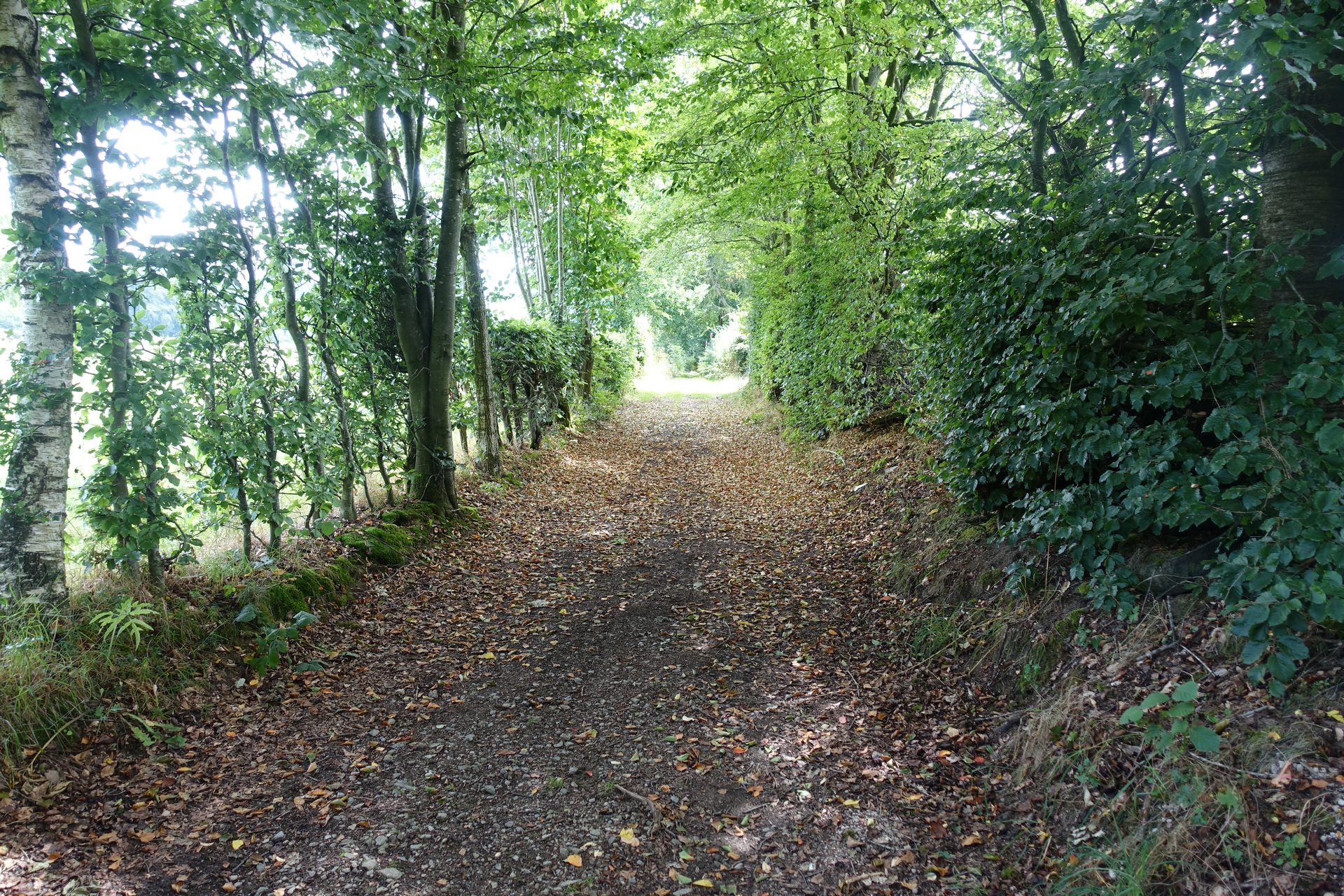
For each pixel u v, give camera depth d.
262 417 5.62
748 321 24.19
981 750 3.77
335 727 4.21
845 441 11.25
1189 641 3.37
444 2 7.28
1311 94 3.39
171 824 3.26
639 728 4.27
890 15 8.22
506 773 3.79
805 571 7.11
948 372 5.95
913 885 2.91
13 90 3.94
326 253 6.88
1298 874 2.29
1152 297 3.48
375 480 8.66
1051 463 4.59
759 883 2.99
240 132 6.08
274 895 2.87
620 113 11.26
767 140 9.85
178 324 5.62
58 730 3.47
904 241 7.15
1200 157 3.41
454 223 8.20
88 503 4.45
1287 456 3.12
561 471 12.44
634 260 15.48
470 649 5.45
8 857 2.86
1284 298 3.52
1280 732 2.71
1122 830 2.81
